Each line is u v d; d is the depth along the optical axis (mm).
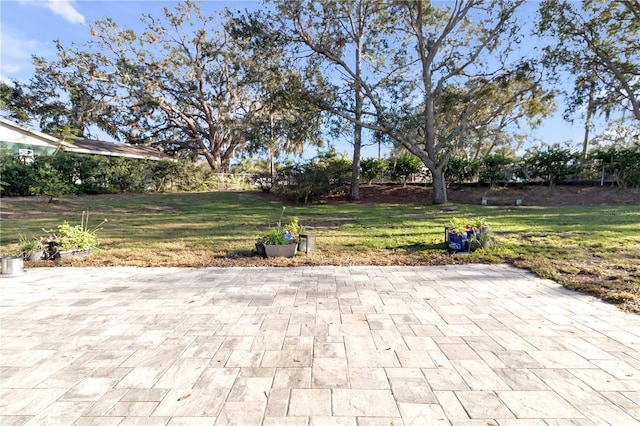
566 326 2893
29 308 3486
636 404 1845
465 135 17062
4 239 7148
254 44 14555
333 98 15164
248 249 6375
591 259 5020
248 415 1795
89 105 23391
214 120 27438
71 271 5012
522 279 4332
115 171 17266
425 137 16750
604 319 3029
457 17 14719
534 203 15805
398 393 1979
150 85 23828
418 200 18062
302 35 15023
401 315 3211
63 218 10594
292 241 5883
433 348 2535
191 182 20578
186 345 2637
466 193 18500
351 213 12688
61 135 19875
